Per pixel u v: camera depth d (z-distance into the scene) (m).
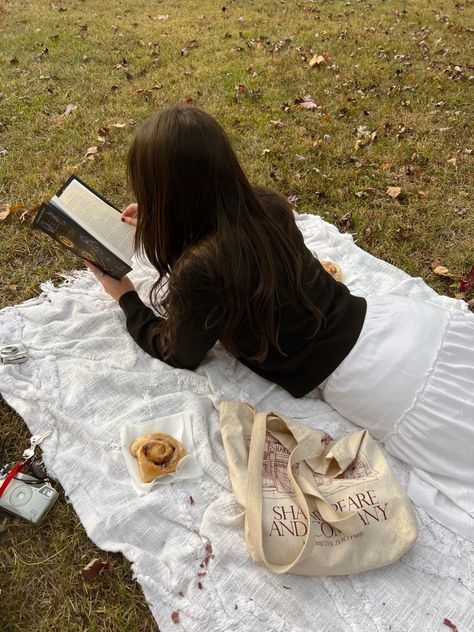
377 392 1.86
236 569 1.68
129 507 1.81
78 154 3.84
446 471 1.84
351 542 1.64
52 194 3.39
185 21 6.45
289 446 1.91
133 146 1.63
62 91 4.65
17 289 2.74
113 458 1.95
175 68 5.19
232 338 1.91
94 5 7.01
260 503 1.67
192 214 1.66
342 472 1.82
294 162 3.82
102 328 2.44
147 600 1.64
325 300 1.92
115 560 1.76
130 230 2.21
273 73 5.11
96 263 2.17
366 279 2.83
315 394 2.15
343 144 4.05
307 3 7.28
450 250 3.17
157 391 2.19
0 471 1.97
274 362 2.00
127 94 4.65
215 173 1.58
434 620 1.60
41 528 1.84
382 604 1.62
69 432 2.05
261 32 6.12
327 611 1.61
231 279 1.65
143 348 2.25
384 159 3.91
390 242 3.21
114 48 5.58
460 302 2.70
